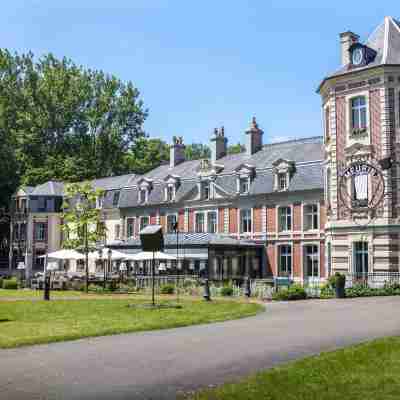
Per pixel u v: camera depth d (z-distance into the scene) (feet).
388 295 97.86
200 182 165.48
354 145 109.81
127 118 240.12
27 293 113.09
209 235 150.41
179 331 51.44
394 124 106.32
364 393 27.35
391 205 105.40
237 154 170.71
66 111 231.09
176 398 27.63
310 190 139.64
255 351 39.88
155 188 178.81
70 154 231.71
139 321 58.34
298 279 140.46
